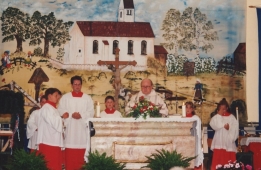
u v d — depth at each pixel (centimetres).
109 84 1382
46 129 990
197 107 1380
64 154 1088
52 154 985
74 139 1080
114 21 1395
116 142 914
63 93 1379
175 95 1381
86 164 894
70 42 1390
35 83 1376
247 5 1391
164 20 1396
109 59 1390
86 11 1395
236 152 1187
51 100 1001
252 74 1384
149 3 1396
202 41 1394
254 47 1386
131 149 912
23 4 1390
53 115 979
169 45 1395
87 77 1382
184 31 1393
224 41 1392
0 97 1087
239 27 1391
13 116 1090
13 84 1373
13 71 1377
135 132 922
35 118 1102
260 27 1383
